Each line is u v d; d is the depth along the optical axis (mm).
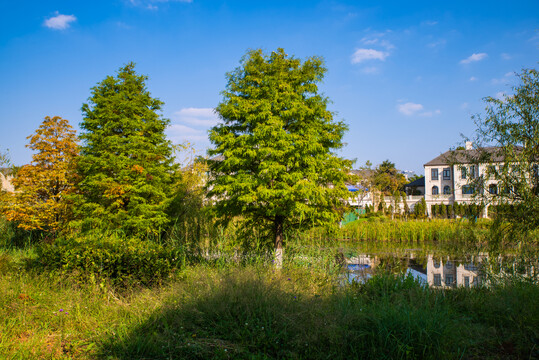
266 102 10781
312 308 5508
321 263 11852
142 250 7746
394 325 4977
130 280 7168
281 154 10445
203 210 12250
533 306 5668
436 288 8344
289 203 10672
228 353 4559
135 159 15109
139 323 5355
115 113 15250
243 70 12016
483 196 8406
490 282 8547
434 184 52219
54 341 4910
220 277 7180
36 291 6582
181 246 10883
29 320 5469
